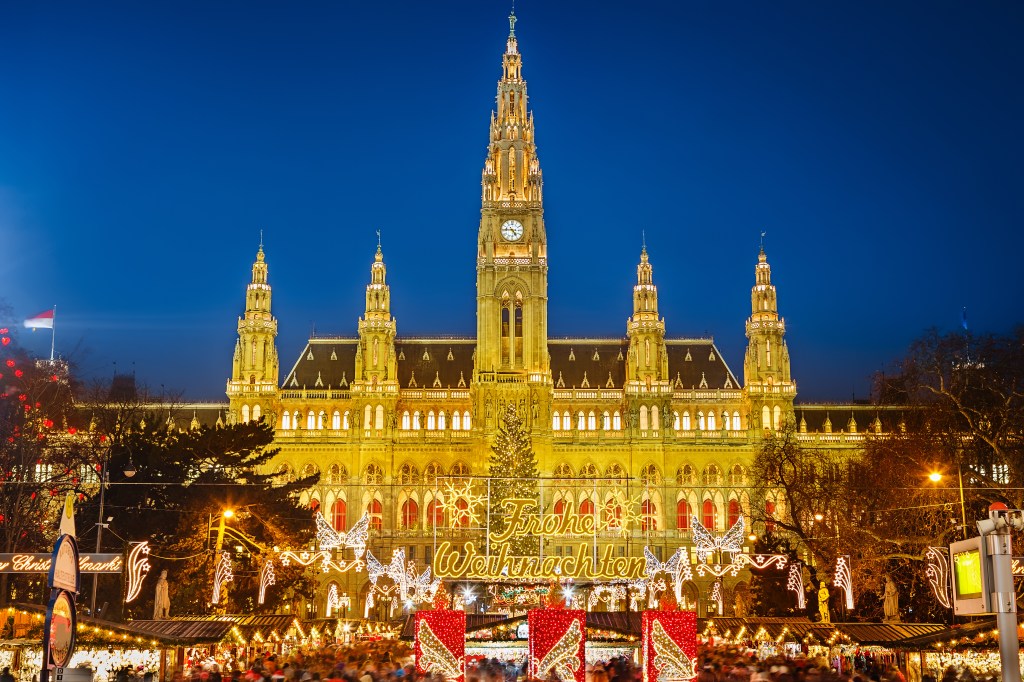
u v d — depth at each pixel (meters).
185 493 92.62
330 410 166.38
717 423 167.75
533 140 176.12
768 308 168.62
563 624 47.22
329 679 42.97
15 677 46.78
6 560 44.00
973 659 57.00
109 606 87.94
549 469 163.25
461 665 47.56
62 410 95.25
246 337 166.38
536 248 169.50
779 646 68.94
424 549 160.62
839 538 80.69
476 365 165.88
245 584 98.75
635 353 168.00
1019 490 66.12
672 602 151.12
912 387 75.69
